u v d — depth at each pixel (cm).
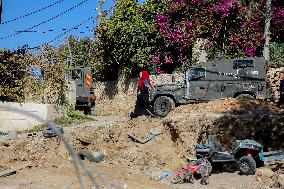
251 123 1391
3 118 1731
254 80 1636
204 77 1658
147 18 2219
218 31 2138
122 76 2197
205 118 1414
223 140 1390
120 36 2164
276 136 1378
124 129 1510
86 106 2056
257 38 2106
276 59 2062
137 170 1252
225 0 2138
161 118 1570
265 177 1123
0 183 1130
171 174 1223
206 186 1110
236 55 2095
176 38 2138
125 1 2211
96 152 1399
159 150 1383
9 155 1403
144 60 2142
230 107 1498
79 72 2069
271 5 2100
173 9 2184
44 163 1354
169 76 2022
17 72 1978
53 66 1995
